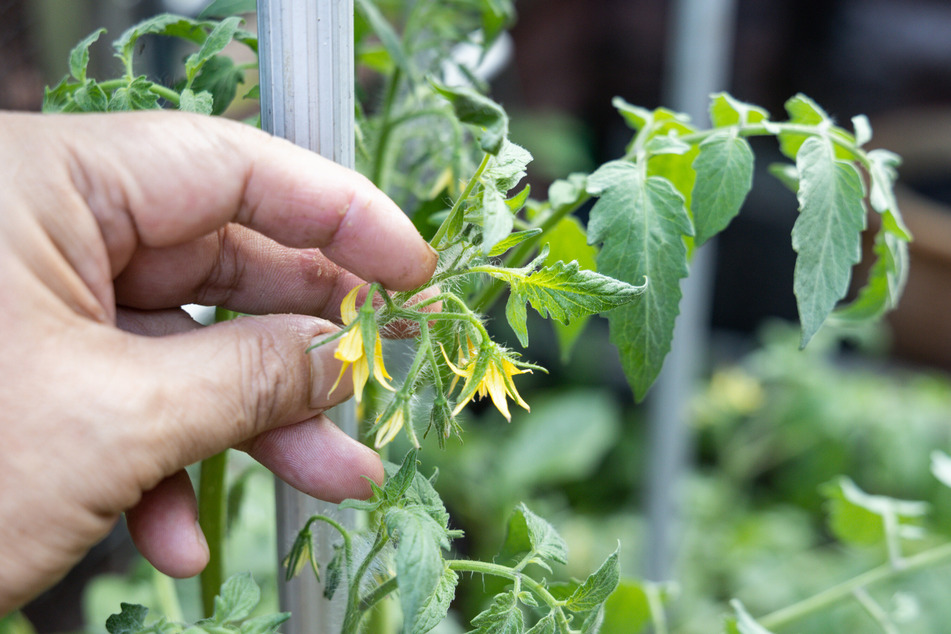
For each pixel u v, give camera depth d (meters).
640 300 0.29
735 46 1.25
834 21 1.24
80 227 0.26
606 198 0.29
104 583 0.50
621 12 1.19
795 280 0.28
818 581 0.69
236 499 0.38
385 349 0.33
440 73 0.37
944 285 0.99
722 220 0.29
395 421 0.26
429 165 0.37
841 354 1.06
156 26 0.31
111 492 0.26
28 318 0.26
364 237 0.27
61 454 0.26
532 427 0.79
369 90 0.44
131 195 0.26
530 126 0.99
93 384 0.26
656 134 0.32
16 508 0.26
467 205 0.27
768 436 0.84
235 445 0.30
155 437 0.26
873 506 0.40
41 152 0.26
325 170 0.27
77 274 0.26
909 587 0.64
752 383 0.85
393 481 0.26
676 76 0.51
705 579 0.72
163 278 0.30
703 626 0.67
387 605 0.33
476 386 0.26
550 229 0.32
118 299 0.31
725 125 0.32
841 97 1.28
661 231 0.29
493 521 0.73
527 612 0.42
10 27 0.56
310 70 0.27
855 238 0.28
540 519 0.29
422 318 0.26
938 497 0.76
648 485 0.58
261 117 0.28
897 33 1.25
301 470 0.29
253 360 0.27
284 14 0.27
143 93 0.29
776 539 0.75
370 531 0.30
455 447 0.73
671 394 0.55
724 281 1.06
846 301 1.01
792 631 0.64
